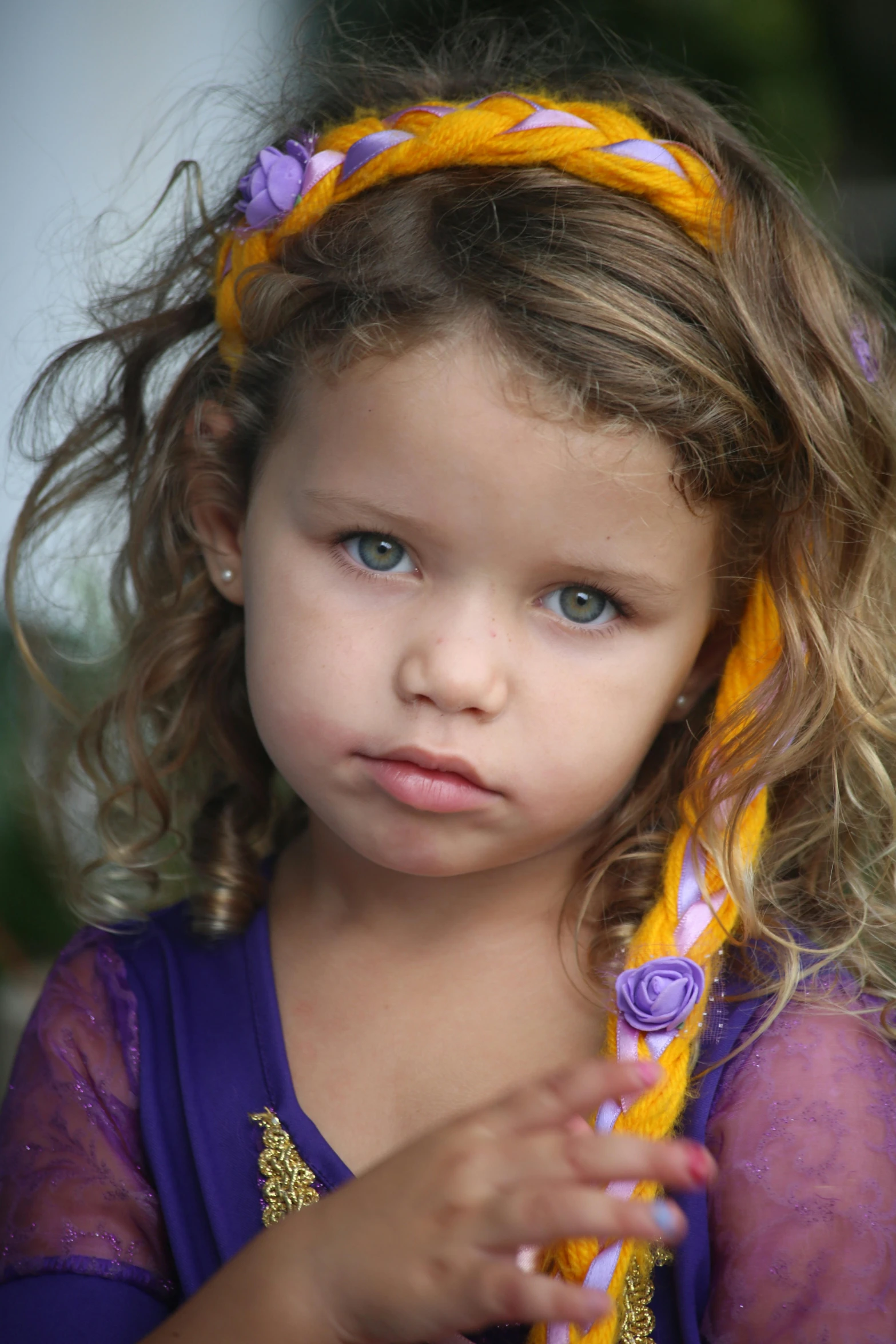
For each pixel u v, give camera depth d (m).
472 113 1.60
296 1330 1.23
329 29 2.74
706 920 1.59
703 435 1.46
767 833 1.80
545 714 1.43
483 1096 1.59
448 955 1.64
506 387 1.37
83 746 2.22
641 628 1.47
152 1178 1.67
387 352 1.40
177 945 1.82
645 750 1.55
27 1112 1.75
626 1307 1.47
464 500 1.38
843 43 3.43
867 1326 1.44
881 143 3.48
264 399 1.61
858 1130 1.52
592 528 1.39
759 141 2.87
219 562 1.82
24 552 2.37
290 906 1.78
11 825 3.03
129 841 2.25
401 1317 1.18
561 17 3.01
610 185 1.56
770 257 1.68
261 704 1.53
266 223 1.68
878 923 1.76
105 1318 1.58
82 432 2.24
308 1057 1.64
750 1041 1.57
